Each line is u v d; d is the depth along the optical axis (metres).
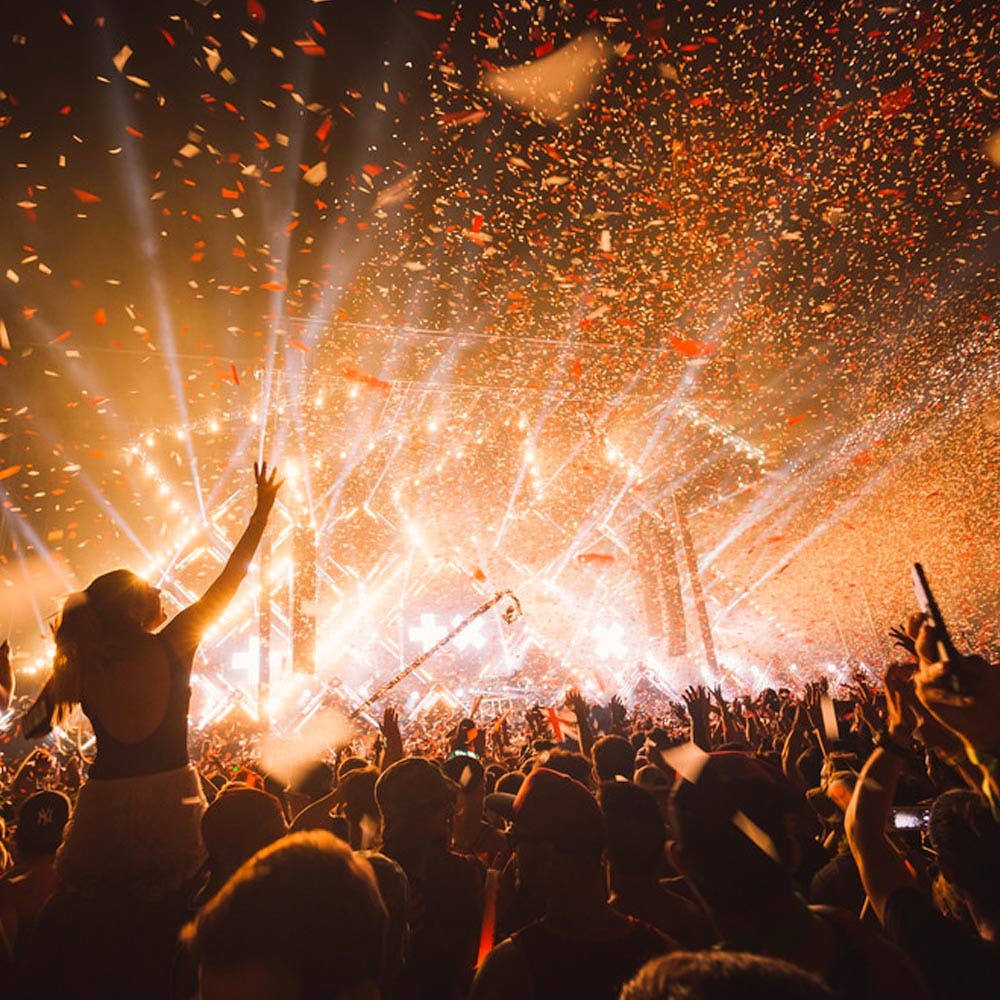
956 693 1.60
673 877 3.60
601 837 2.30
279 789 4.96
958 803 2.40
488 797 3.46
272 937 1.14
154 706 2.39
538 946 2.21
